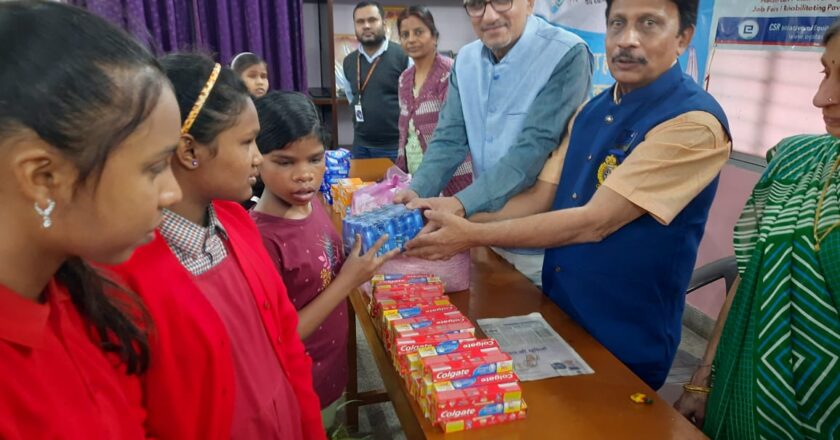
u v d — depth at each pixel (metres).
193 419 0.81
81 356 0.61
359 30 4.01
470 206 1.65
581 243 1.42
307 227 1.45
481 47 2.05
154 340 0.75
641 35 1.31
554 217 1.38
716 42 2.81
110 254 0.54
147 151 0.51
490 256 1.92
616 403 1.12
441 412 1.01
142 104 0.50
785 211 1.17
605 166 1.44
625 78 1.37
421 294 1.42
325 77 4.73
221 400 0.82
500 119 1.92
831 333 1.07
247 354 0.93
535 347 1.33
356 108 4.20
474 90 2.03
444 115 2.18
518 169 1.71
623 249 1.42
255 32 4.06
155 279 0.76
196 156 0.84
